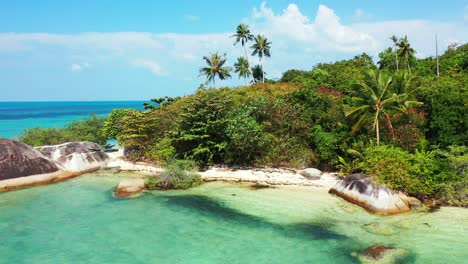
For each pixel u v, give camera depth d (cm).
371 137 2436
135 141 3105
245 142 2648
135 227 1598
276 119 2792
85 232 1535
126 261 1262
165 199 2033
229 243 1426
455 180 1911
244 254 1323
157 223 1650
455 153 2117
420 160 2005
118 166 2927
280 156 2698
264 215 1761
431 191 1905
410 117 2406
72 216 1738
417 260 1251
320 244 1411
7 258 1282
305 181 2388
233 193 2158
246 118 2712
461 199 1855
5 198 2031
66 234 1511
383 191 1817
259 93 3416
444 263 1228
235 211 1823
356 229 1559
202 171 2705
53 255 1309
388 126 2409
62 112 12900
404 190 1931
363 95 2486
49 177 2403
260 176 2534
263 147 2742
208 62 5300
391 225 1587
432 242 1403
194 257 1298
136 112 3250
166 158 2792
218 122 2739
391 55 5534
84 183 2403
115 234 1514
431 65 4916
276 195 2105
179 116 3020
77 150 2789
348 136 2519
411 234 1488
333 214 1755
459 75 3709
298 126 2750
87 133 3759
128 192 2127
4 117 9612
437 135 2323
